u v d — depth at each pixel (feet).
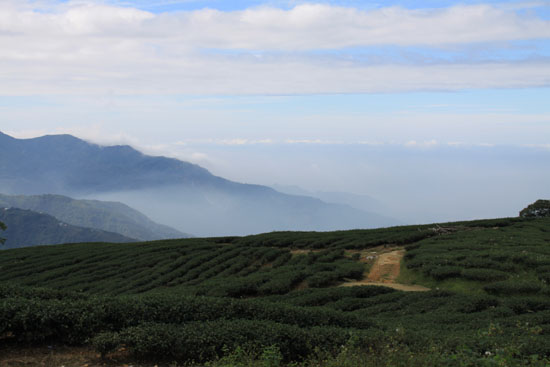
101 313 46.11
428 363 34.73
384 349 39.29
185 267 125.90
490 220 152.87
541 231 128.36
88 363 39.37
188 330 43.52
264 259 130.11
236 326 45.06
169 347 41.01
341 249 131.23
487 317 60.75
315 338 43.98
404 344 42.52
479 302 68.54
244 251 138.41
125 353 42.01
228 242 163.43
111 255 145.48
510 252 96.84
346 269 106.22
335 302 79.61
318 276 101.24
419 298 75.92
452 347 41.86
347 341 42.24
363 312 72.59
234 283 98.27
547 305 66.28
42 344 42.70
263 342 41.91
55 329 43.06
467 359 34.27
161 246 153.38
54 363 38.75
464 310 66.49
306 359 41.70
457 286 89.61
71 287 111.04
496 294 82.43
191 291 93.50
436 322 60.39
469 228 142.41
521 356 37.96
